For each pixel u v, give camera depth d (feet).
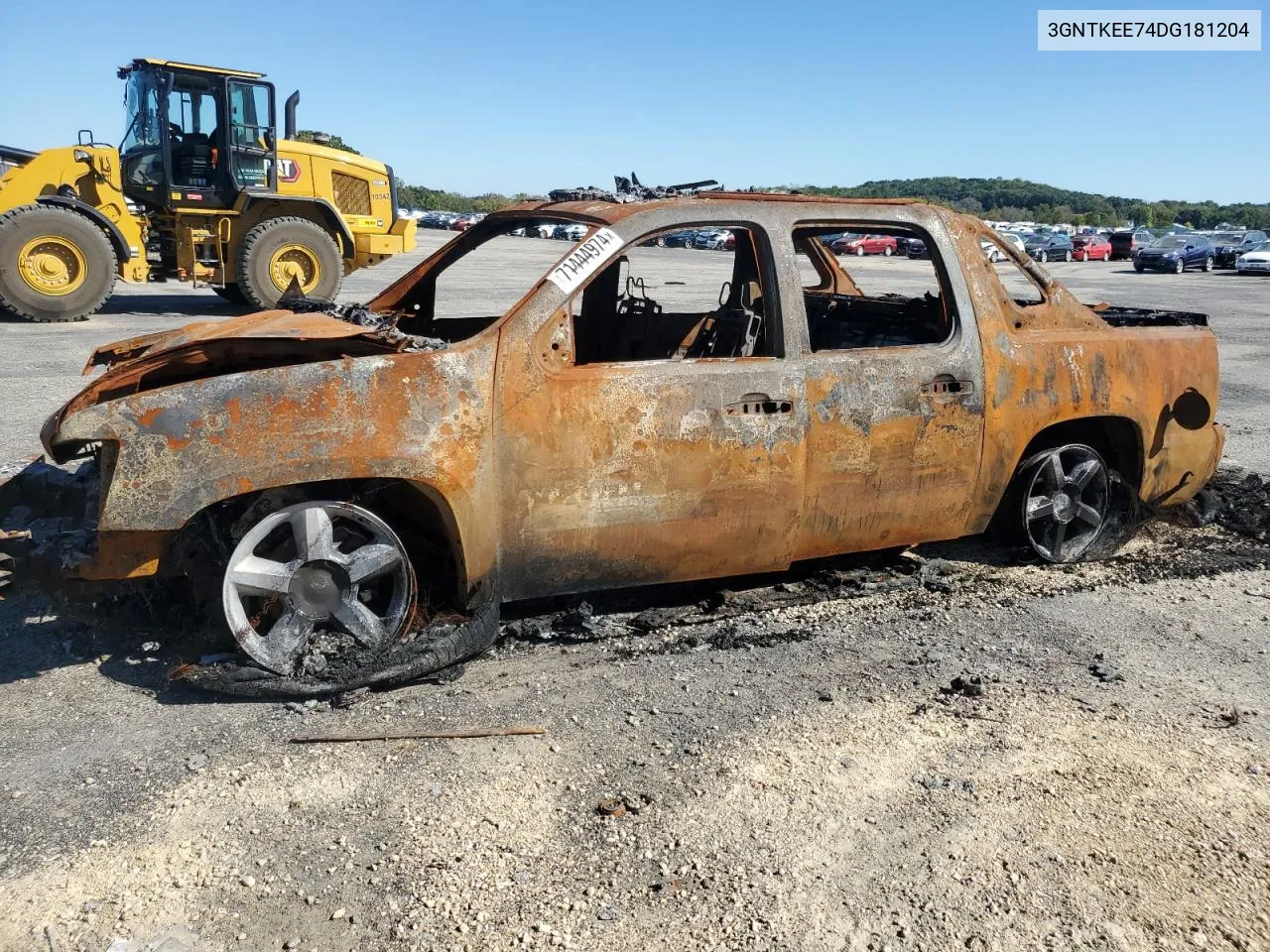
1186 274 123.85
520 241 114.11
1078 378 15.43
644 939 8.19
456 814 9.78
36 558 13.07
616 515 12.71
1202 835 9.61
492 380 11.98
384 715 11.59
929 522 14.80
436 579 13.11
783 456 13.37
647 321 17.16
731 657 13.19
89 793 9.98
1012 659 13.26
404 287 16.26
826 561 16.25
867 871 9.05
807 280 19.06
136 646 12.98
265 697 11.82
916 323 16.15
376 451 11.37
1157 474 16.72
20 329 44.98
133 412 10.96
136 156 50.65
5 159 49.34
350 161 56.65
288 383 11.21
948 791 10.25
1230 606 15.14
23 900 8.51
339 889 8.73
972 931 8.32
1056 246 159.74
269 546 12.15
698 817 9.78
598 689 12.28
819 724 11.54
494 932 8.24
